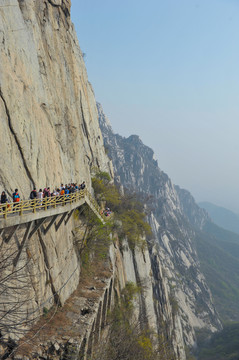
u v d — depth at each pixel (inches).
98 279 1339.8
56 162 1158.3
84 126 2324.1
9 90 820.0
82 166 1683.1
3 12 852.0
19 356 641.0
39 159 973.2
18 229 706.2
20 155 843.4
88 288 1197.7
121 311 1551.4
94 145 2674.7
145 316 2011.6
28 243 757.3
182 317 6378.0
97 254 1595.7
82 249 1321.4
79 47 2381.9
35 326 772.0
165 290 3791.8
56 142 1201.4
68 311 943.7
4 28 841.5
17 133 834.2
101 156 2997.0
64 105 1403.8
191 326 6427.2
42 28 1225.4
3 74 797.2
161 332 2989.7
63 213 960.9
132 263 2436.0
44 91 1128.8
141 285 2471.7
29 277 742.5
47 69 1212.5
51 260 900.6
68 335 795.4
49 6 1323.8
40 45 1152.8
